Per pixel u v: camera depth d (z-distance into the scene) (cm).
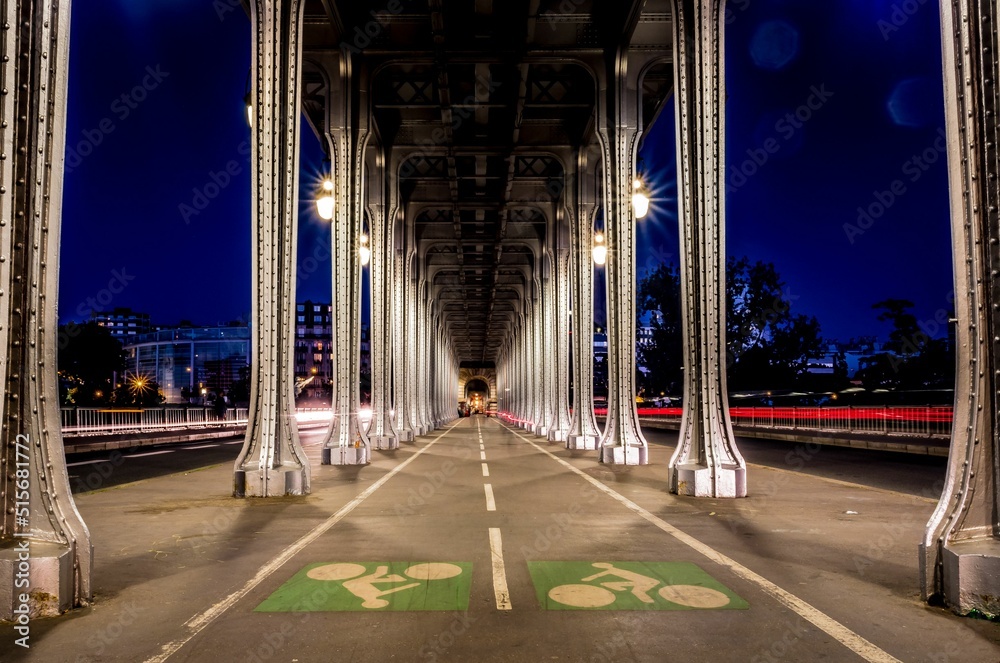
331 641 434
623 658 405
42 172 518
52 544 506
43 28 518
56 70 526
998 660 401
